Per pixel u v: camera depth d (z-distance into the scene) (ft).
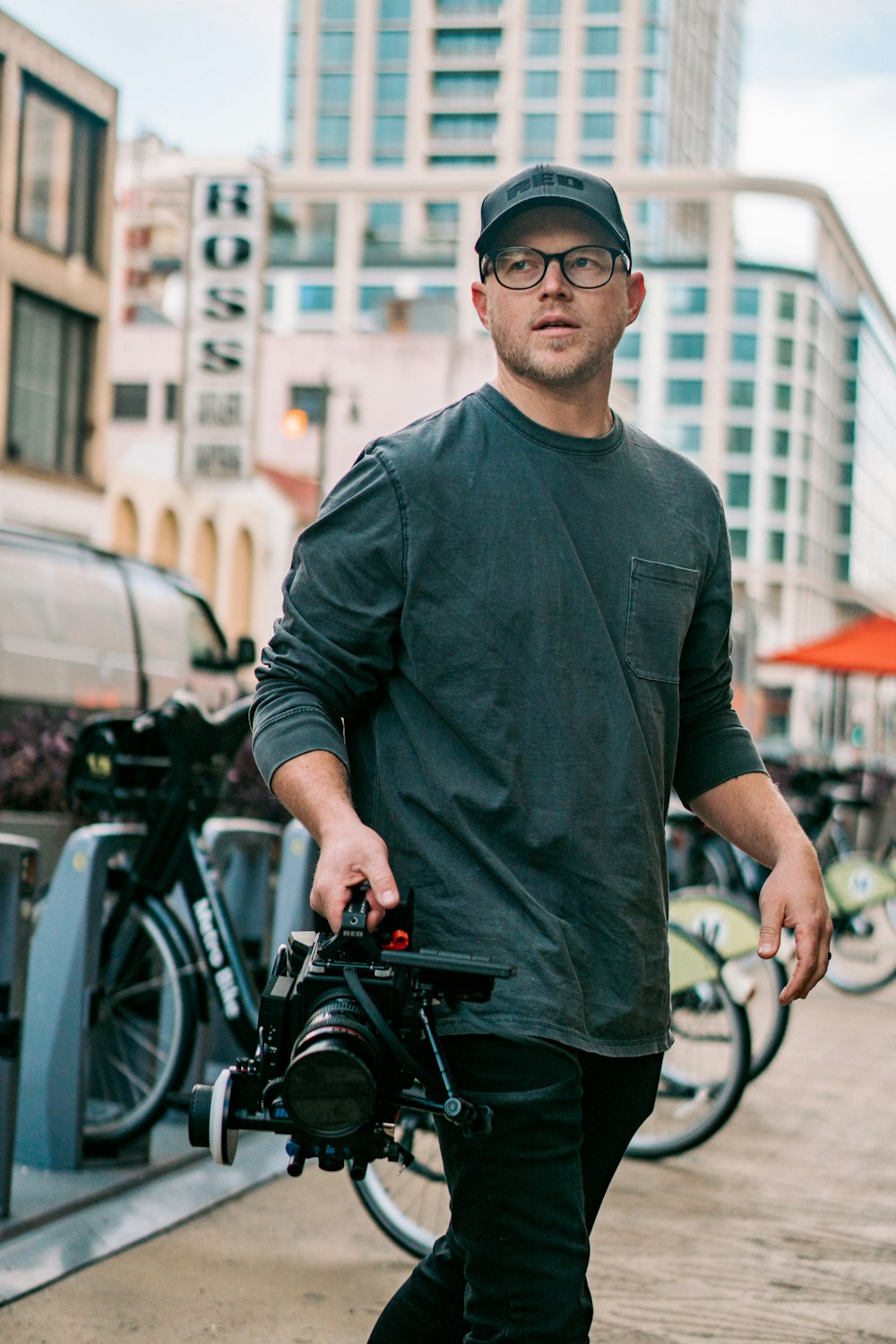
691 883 26.66
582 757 7.42
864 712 276.21
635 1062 7.61
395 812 7.48
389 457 7.59
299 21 311.88
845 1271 13.98
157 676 39.37
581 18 306.14
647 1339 12.10
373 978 6.63
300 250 299.38
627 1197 16.07
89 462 81.30
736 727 8.55
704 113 346.95
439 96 309.83
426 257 294.66
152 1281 12.48
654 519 7.90
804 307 306.14
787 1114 20.25
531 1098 6.98
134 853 16.25
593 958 7.39
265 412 165.78
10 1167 13.14
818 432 318.86
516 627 7.43
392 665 7.64
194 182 87.86
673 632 7.86
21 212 74.95
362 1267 13.28
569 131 307.17
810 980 7.78
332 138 311.27
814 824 32.48
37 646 36.60
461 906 7.25
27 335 76.38
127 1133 15.15
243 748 27.43
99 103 79.51
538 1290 6.88
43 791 23.70
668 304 302.86
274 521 111.96
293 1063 6.20
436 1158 13.60
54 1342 11.05
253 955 18.51
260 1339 11.48
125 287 189.37
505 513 7.55
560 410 7.78
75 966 14.88
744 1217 15.56
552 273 7.64
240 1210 14.66
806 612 316.19
